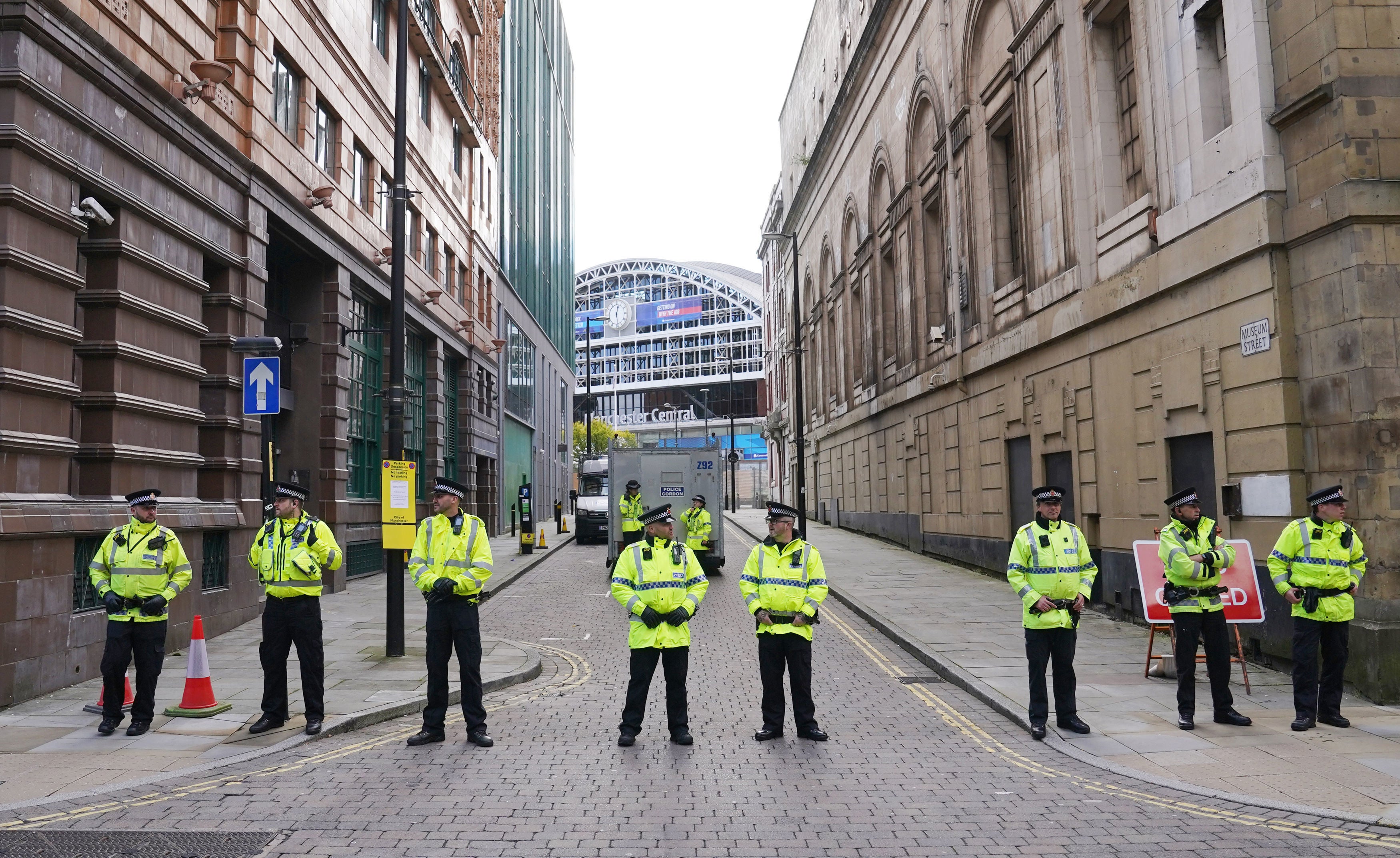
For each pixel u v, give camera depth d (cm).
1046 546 813
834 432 3925
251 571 1391
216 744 757
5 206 892
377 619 1484
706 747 762
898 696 974
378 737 799
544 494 5138
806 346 4766
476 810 594
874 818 581
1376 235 929
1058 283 1605
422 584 775
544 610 1670
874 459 3195
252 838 537
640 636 773
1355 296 925
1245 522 1091
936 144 2334
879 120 2994
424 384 2641
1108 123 1480
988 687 968
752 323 14950
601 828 561
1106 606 1459
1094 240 1504
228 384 1323
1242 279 1088
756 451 13600
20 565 889
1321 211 962
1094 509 1500
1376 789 628
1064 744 761
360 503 1989
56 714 852
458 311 2889
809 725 788
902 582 1922
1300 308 1008
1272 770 678
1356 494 927
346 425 1859
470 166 3089
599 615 1595
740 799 621
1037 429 1731
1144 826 565
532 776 673
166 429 1170
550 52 5438
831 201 3928
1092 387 1499
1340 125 947
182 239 1210
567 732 818
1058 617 795
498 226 3628
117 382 1063
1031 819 579
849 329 3597
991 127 1984
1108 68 1495
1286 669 1036
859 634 1384
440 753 744
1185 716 806
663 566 780
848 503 3684
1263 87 1048
